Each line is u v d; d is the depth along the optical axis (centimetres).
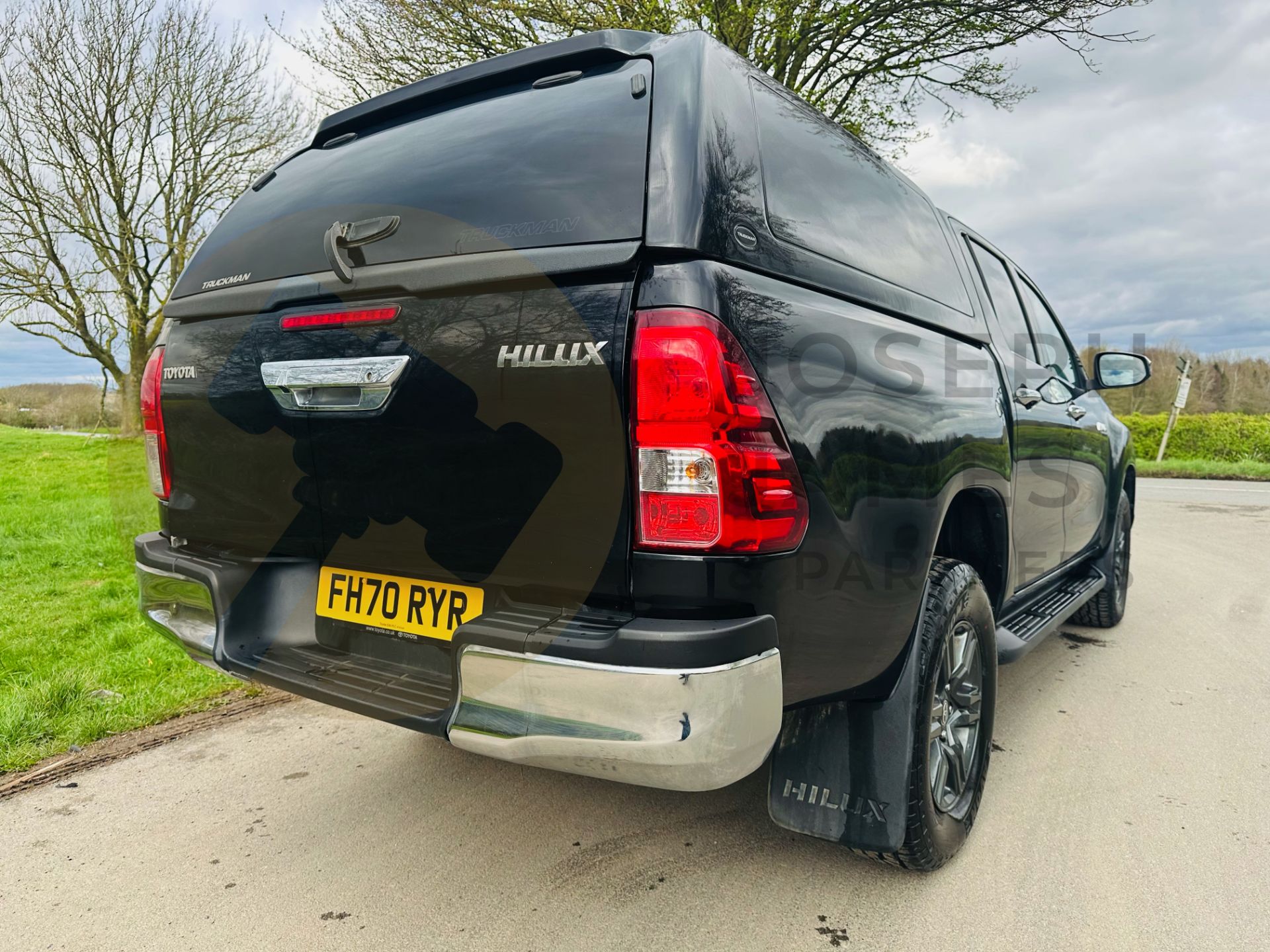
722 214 164
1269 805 259
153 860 228
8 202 1841
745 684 150
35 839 239
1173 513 1060
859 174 237
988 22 863
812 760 206
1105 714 338
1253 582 604
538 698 155
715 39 195
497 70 207
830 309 187
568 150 178
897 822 198
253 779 278
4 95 1797
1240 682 378
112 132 1839
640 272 155
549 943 191
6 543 679
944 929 196
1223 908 204
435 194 188
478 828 245
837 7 852
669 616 153
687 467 148
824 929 196
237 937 194
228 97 1834
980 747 243
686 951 188
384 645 198
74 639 423
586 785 273
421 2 896
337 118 237
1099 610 461
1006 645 282
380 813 254
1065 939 192
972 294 292
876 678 196
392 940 192
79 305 1927
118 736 313
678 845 235
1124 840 238
